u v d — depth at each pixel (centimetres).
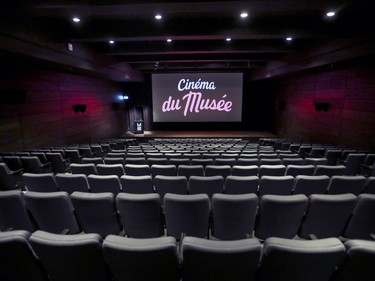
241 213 252
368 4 453
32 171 515
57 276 173
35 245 156
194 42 905
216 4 455
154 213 259
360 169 552
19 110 712
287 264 148
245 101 1641
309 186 335
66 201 260
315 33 667
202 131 1692
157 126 1722
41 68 805
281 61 1122
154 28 682
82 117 1088
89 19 669
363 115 788
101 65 989
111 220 271
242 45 899
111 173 438
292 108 1298
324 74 1005
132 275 161
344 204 243
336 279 159
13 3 461
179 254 190
